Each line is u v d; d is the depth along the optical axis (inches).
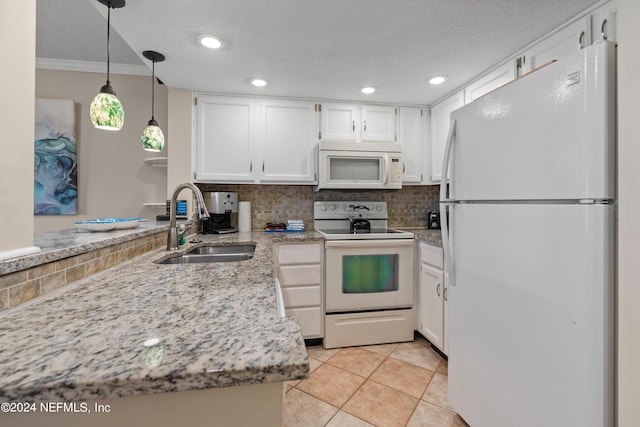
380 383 71.4
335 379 73.1
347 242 90.1
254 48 69.8
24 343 20.0
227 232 100.2
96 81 105.6
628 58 31.0
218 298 30.0
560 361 36.0
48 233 54.4
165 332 21.8
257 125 99.3
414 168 108.7
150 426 17.9
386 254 92.9
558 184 36.0
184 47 69.3
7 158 28.2
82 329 22.3
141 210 108.0
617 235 32.0
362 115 105.3
